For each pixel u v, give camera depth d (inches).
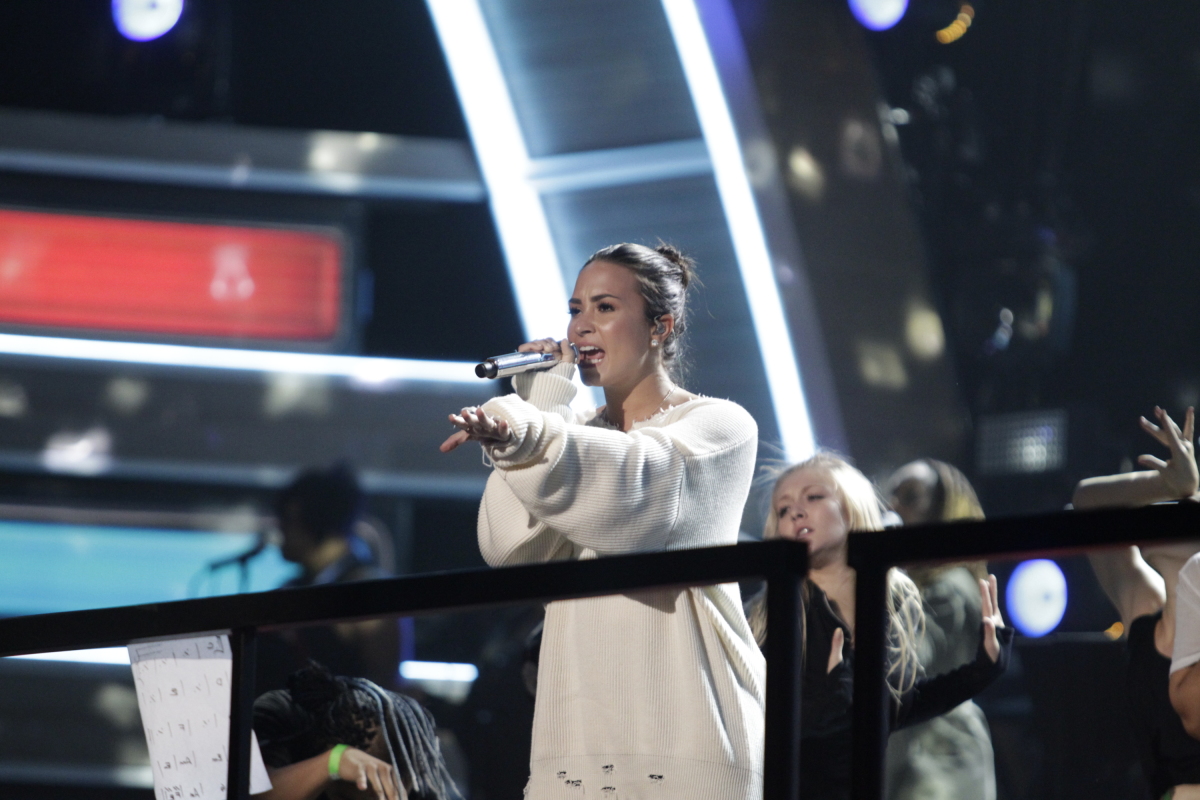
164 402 868.0
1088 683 448.8
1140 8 974.4
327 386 882.8
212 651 286.2
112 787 778.8
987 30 951.0
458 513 1016.2
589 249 811.4
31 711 785.6
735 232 747.4
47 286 867.4
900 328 759.7
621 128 776.9
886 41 899.4
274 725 369.1
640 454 279.0
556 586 236.2
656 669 284.5
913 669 360.8
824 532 378.9
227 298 885.2
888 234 759.1
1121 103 995.3
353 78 1046.4
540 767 289.9
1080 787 444.8
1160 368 984.9
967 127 899.4
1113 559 374.9
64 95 975.0
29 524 864.9
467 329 1064.8
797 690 218.4
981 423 824.9
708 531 296.4
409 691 547.8
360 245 906.7
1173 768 346.6
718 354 749.9
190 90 887.7
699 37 730.8
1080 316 991.0
